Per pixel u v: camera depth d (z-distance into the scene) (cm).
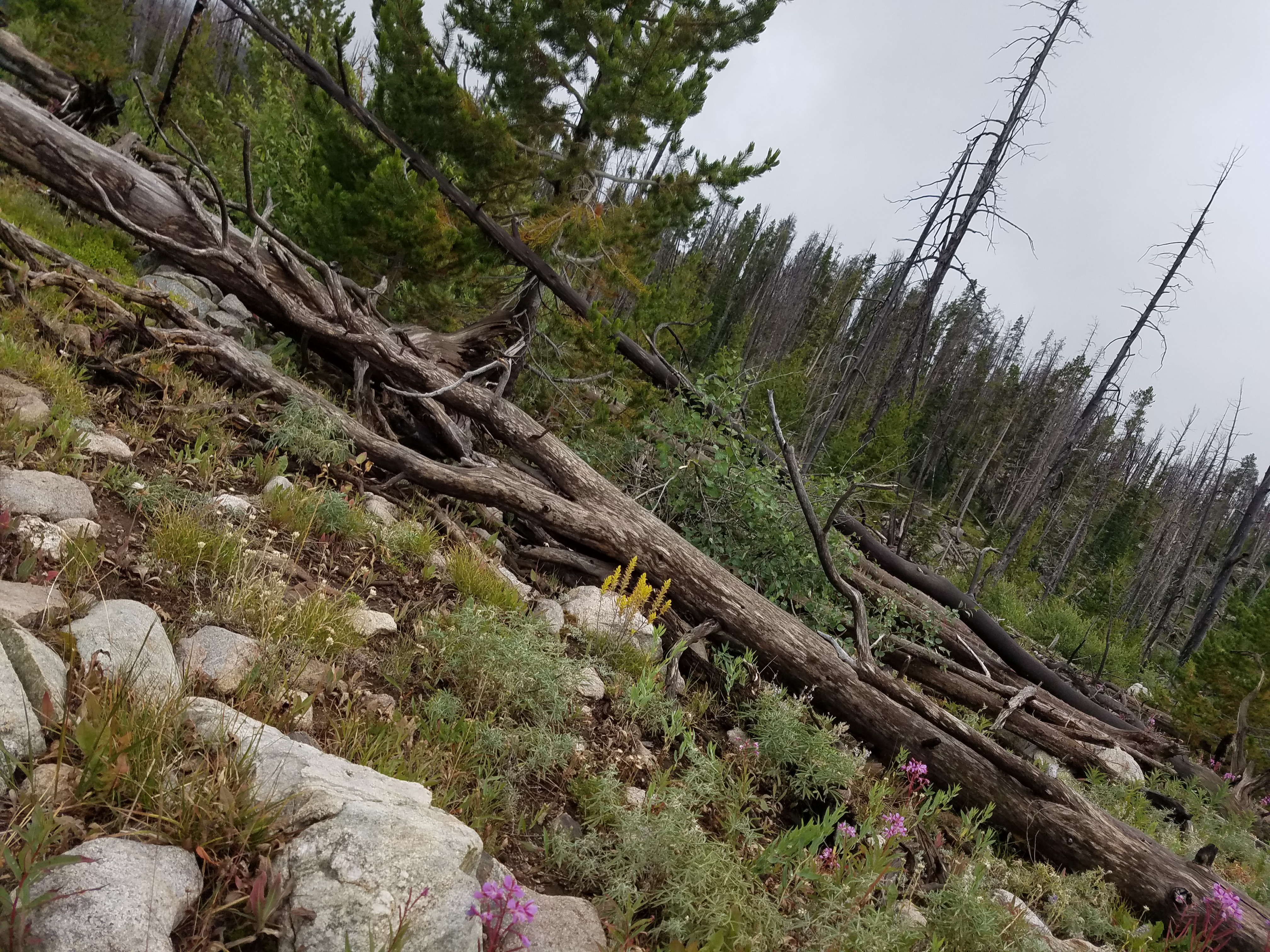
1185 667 1773
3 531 305
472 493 630
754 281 7575
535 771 373
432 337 841
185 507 405
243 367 599
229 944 204
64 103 1078
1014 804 549
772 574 859
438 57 794
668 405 997
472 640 413
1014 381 6931
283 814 239
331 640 365
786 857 358
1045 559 5616
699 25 904
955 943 369
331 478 575
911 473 5688
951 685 885
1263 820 1020
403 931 204
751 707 544
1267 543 5850
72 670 254
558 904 279
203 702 273
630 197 909
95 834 212
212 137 1411
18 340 491
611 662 525
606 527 651
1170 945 500
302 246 952
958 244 1667
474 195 857
